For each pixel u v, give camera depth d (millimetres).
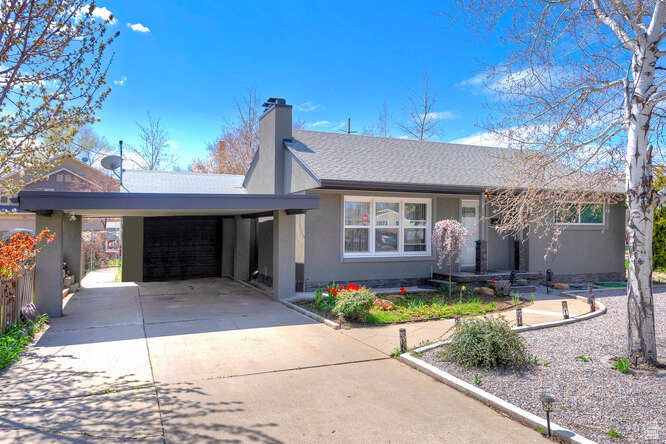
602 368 5816
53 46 6449
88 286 14312
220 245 17062
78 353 6633
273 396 5020
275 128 14102
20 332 7379
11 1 6117
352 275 12438
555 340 7316
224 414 4508
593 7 6746
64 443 3824
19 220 18453
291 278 11422
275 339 7551
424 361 6219
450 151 16359
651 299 5863
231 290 13375
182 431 4102
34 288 9164
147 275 15992
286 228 11375
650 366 5750
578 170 7637
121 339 7500
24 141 6980
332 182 10969
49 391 5074
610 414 4422
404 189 12070
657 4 5789
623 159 7441
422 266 13281
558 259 14414
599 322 8734
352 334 7891
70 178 34812
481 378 5512
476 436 4109
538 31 7023
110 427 4160
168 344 7191
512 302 10789
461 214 13844
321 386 5363
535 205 8445
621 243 15484
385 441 3990
